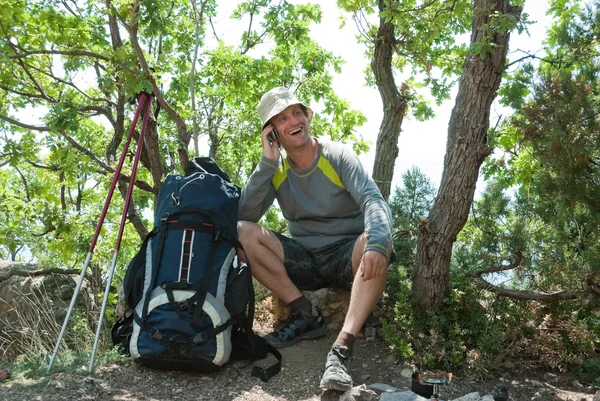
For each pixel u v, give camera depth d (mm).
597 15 3615
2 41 5707
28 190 12672
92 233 8297
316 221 3705
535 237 3701
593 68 3631
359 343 3713
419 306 3633
